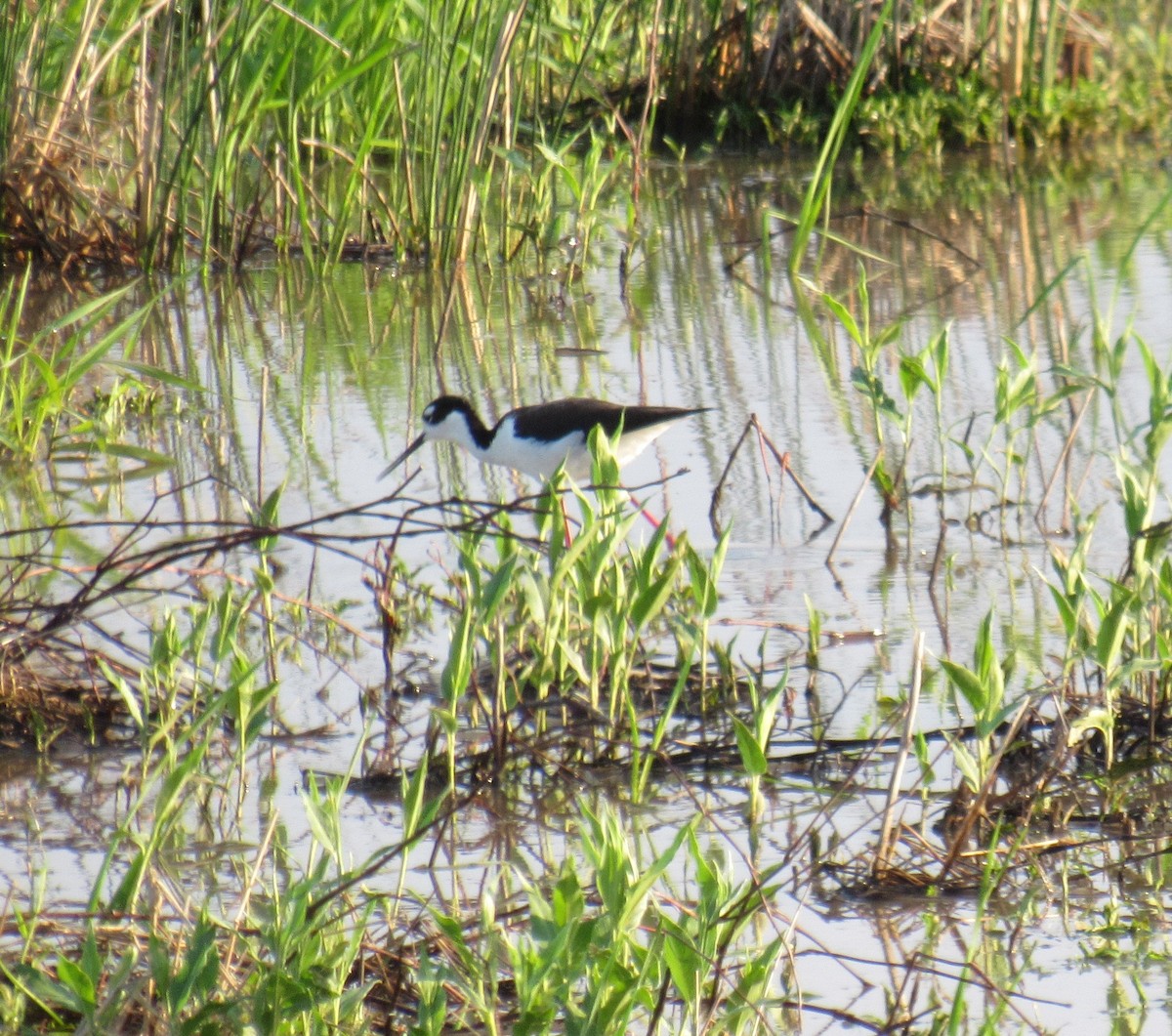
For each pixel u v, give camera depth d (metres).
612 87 24.42
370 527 11.01
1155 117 24.02
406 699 8.52
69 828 7.18
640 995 4.89
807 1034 5.52
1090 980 5.82
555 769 7.73
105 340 12.55
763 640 8.34
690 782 7.58
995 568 9.96
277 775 7.73
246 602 8.55
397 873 6.72
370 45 19.33
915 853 6.79
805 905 6.44
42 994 5.18
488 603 7.25
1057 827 6.95
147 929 5.89
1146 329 14.57
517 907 6.18
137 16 19.47
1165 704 7.78
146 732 7.66
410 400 13.59
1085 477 11.07
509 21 17.59
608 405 11.49
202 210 18.09
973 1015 5.63
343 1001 5.16
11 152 17.95
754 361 14.60
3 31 17.66
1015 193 20.94
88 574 10.05
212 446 12.91
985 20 23.75
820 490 11.45
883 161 23.34
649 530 10.75
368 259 19.25
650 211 21.08
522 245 18.81
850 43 24.38
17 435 12.50
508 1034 5.42
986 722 6.74
